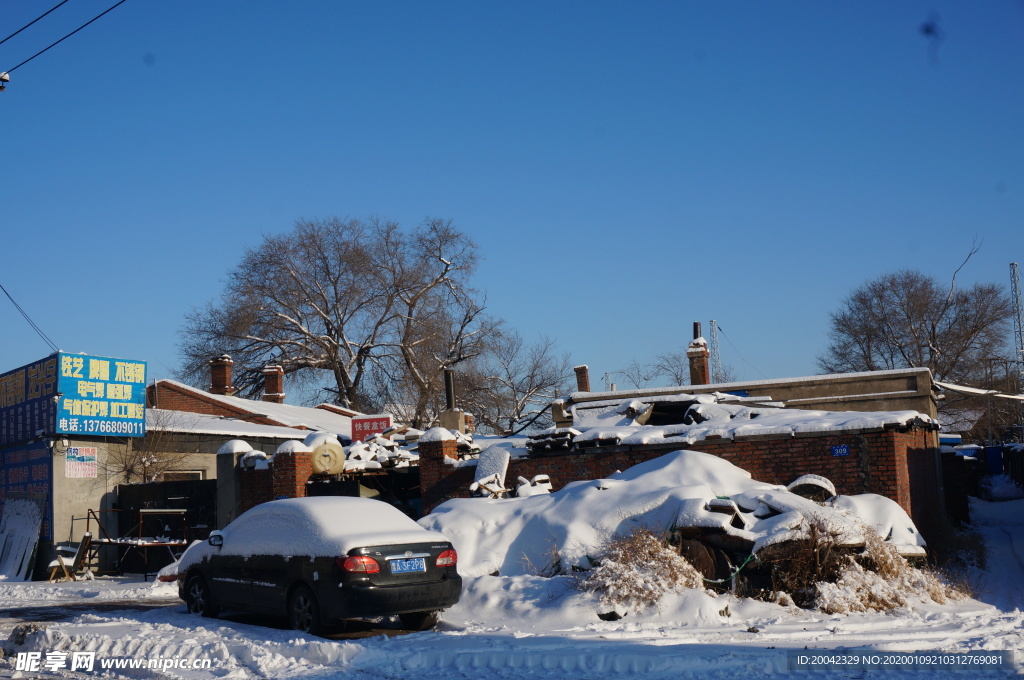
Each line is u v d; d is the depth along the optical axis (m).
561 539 13.48
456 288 51.97
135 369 23.17
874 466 14.62
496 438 25.59
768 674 8.07
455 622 11.59
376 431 27.06
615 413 21.53
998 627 10.27
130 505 22.20
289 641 9.84
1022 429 53.84
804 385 23.28
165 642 10.16
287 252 50.25
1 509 23.22
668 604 11.16
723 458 15.85
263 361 49.88
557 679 8.14
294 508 11.45
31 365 22.67
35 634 10.65
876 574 12.03
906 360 57.03
